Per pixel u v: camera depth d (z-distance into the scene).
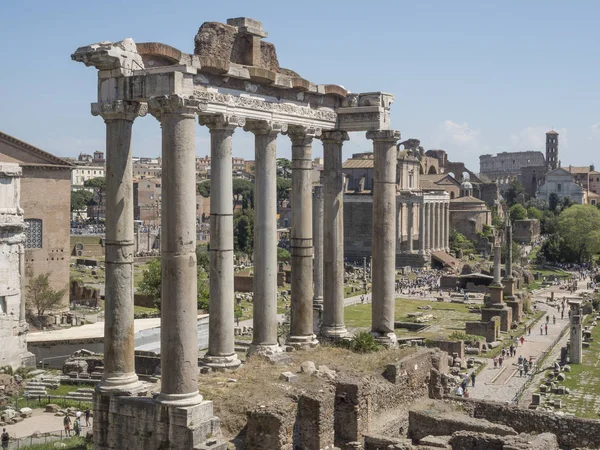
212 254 38.06
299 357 41.56
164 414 31.53
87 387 71.19
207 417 32.06
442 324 126.19
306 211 43.91
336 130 46.06
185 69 32.91
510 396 76.38
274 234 41.16
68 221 125.12
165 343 31.75
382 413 39.75
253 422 32.44
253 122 40.53
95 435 33.16
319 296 64.94
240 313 121.94
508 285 137.00
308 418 34.53
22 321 79.88
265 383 36.19
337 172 46.38
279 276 160.75
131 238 33.62
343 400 36.75
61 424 59.47
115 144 33.12
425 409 42.22
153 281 124.50
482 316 124.12
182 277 31.56
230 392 34.88
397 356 43.22
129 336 33.66
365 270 191.50
